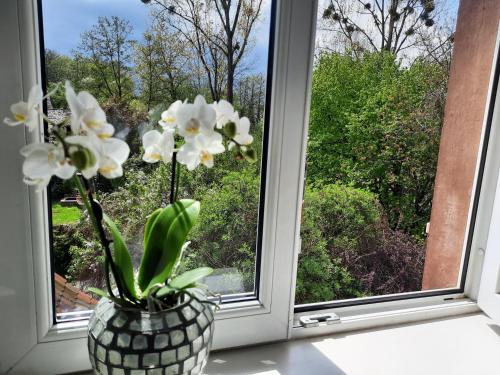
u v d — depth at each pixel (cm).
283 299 83
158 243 59
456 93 101
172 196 62
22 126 60
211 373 75
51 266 68
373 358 82
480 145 98
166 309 56
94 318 57
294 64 73
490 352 85
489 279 95
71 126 45
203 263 80
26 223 63
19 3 57
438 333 92
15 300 64
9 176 60
